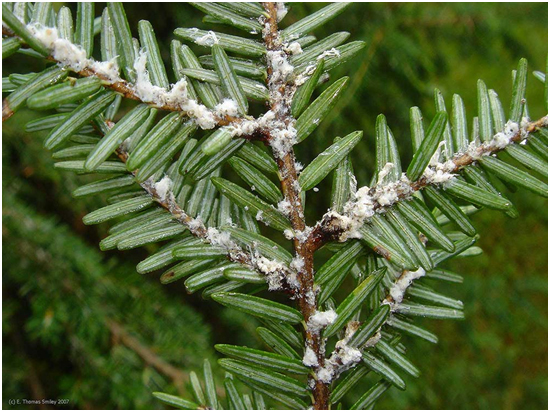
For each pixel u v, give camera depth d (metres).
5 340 0.23
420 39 0.25
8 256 0.21
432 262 0.11
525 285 0.32
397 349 0.12
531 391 0.33
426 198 0.13
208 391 0.13
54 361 0.24
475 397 0.31
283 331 0.12
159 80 0.11
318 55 0.12
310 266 0.12
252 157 0.11
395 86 0.24
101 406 0.23
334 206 0.12
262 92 0.12
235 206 0.12
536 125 0.11
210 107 0.11
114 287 0.22
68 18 0.11
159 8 0.23
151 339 0.23
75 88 0.10
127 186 0.12
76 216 0.25
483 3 0.24
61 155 0.12
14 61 0.22
